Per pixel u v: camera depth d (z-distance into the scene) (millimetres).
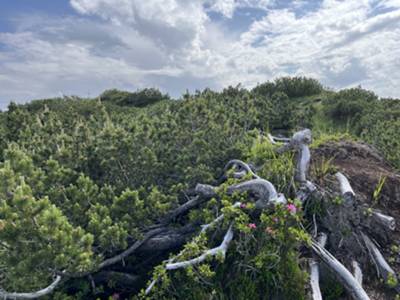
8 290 3506
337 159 5664
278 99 9359
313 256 3902
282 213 3691
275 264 3543
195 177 4918
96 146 5301
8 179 3295
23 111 7250
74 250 3148
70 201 4109
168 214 4527
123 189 4812
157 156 5340
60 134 5871
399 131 6941
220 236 4117
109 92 18000
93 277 4188
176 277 3711
